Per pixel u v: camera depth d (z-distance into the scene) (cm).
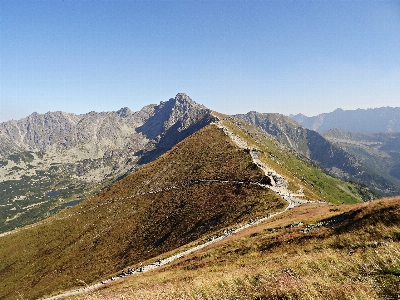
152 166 13812
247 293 1378
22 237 12650
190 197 8781
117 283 3978
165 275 3120
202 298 1544
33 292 7988
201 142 13725
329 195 17962
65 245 10494
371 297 1051
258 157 10562
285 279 1358
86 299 2878
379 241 1808
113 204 11800
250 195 7038
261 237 3381
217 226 6150
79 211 12975
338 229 2452
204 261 3183
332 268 1429
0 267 10931
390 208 2289
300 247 2372
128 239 8594
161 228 7938
